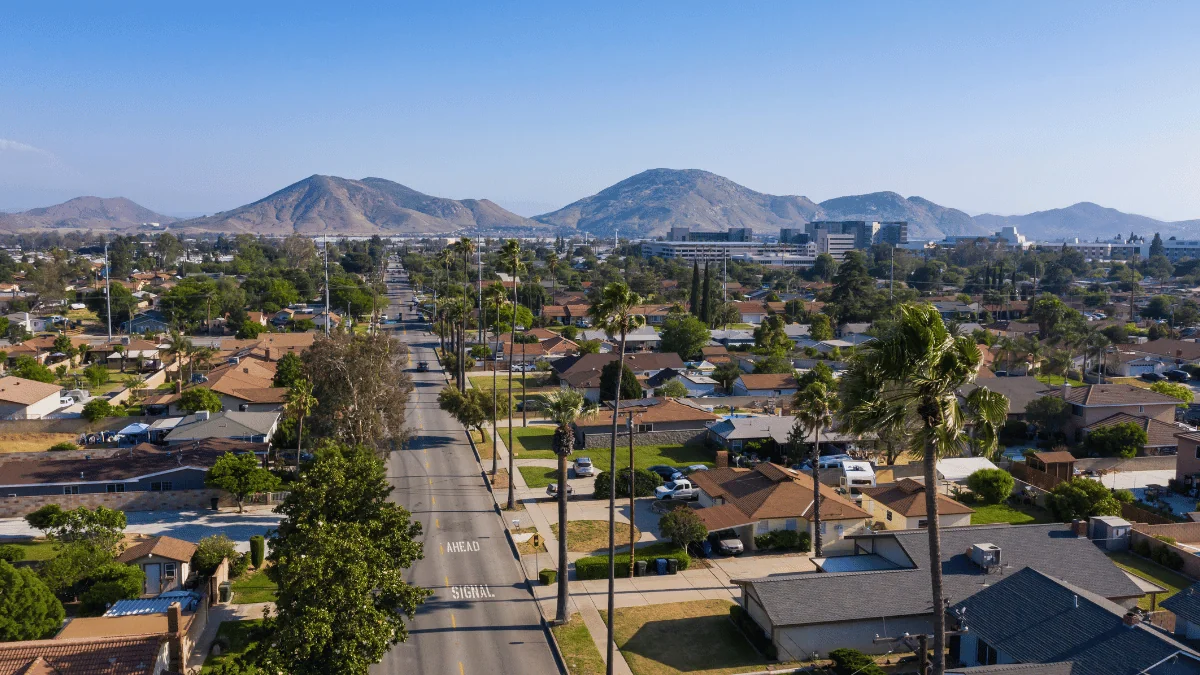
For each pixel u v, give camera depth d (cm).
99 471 7094
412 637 4688
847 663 4119
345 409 7619
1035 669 3516
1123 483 7738
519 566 5797
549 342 15612
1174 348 14438
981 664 4156
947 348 2670
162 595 4828
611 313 4594
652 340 16438
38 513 6178
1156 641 3516
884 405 2752
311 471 4512
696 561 5875
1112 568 4853
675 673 4266
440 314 18500
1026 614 4062
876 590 4566
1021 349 12788
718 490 6762
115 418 9681
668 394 10888
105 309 18488
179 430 8569
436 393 12350
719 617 4941
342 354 7612
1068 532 5209
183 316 17975
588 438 9125
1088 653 3616
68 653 3662
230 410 9881
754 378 11700
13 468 7081
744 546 6134
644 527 6562
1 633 3994
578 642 4612
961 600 4469
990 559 4731
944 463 7844
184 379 12450
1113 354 13650
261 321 18650
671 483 7412
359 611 3534
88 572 4919
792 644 4391
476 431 9994
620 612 5016
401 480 7931
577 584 5478
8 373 11719
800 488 6419
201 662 4288
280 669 3284
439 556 5978
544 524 6675
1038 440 9269
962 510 6203
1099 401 9056
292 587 3516
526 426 10288
